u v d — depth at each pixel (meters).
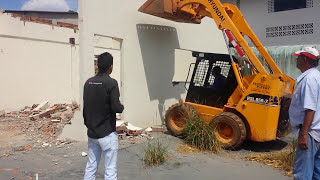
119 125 7.51
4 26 11.38
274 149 7.08
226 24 7.05
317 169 3.75
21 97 12.02
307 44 11.55
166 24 9.23
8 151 6.37
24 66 12.10
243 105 6.79
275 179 5.19
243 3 13.20
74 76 14.33
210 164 5.92
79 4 7.01
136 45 8.44
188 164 5.87
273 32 12.48
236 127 6.71
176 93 9.82
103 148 3.99
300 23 11.86
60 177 4.99
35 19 13.16
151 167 5.64
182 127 7.64
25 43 12.11
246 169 5.68
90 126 3.99
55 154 6.18
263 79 6.56
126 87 8.20
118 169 5.46
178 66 9.85
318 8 11.45
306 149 3.65
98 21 7.34
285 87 6.84
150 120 8.91
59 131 8.11
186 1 7.66
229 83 7.35
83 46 7.01
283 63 11.28
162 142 7.20
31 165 5.53
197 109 7.66
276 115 6.62
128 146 6.76
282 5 12.28
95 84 3.96
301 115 3.69
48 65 13.03
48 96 13.06
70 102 14.09
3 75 11.41
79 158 5.94
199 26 10.27
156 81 9.05
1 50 11.31
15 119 9.97
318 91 3.57
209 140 6.74
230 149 6.87
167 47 9.30
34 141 7.21
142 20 8.57
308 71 3.69
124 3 8.04
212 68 7.65
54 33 13.24
